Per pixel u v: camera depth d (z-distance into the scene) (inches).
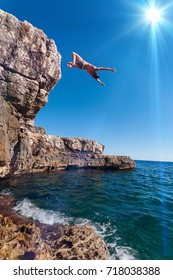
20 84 682.8
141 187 741.3
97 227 311.3
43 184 643.5
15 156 755.4
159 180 1002.7
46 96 819.4
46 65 717.9
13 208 358.3
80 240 236.4
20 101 717.3
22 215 325.1
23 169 785.6
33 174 823.1
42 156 930.1
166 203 512.7
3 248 188.4
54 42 741.3
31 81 708.0
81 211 389.4
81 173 1011.3
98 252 218.8
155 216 392.5
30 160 829.2
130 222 348.2
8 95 678.5
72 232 257.1
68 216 350.3
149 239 282.7
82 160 1181.7
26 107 761.6
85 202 467.5
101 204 460.1
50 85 794.2
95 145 1250.6
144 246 259.1
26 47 658.8
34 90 730.8
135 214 398.0
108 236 280.8
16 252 187.5
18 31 633.0
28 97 731.4
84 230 264.5
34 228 227.9
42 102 813.9
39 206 393.7
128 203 489.1
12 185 572.4
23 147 786.8
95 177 919.0
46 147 965.8
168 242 275.6
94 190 625.6
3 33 598.9
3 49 611.2
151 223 351.6
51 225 288.2
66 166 1077.8
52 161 978.7
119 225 328.5
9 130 709.3
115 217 369.4
